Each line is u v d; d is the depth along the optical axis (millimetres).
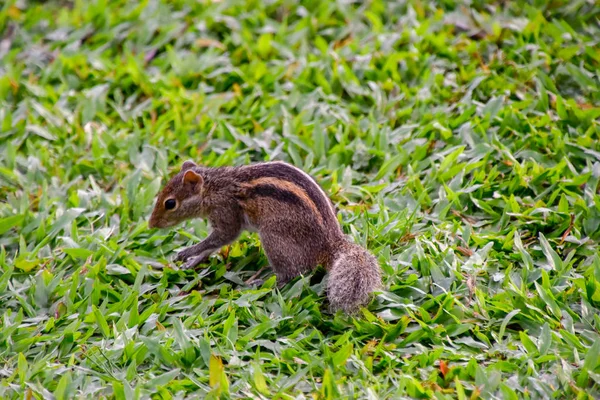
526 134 14391
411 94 15812
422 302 11148
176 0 19125
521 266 11805
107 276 12133
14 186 14422
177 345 10648
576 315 10695
